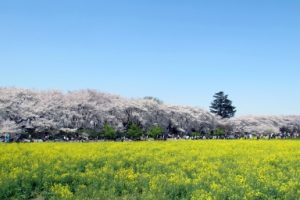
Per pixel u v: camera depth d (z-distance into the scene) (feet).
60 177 57.16
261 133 261.65
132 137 171.94
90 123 177.37
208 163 71.31
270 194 51.37
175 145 107.45
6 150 85.46
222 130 231.71
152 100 212.43
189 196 49.26
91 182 56.24
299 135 247.91
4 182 53.78
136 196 50.34
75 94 185.47
